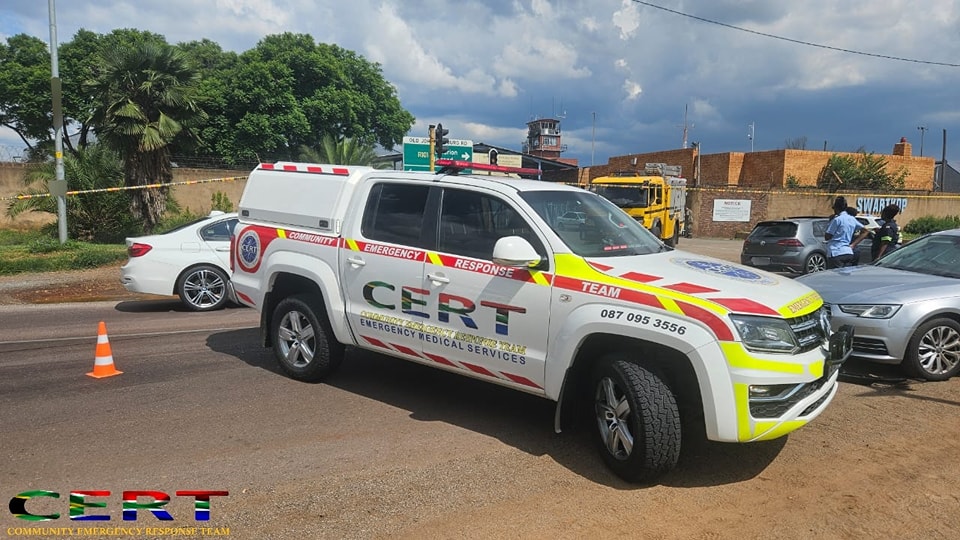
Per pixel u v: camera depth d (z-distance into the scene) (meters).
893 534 3.43
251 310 9.75
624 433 3.97
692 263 4.54
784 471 4.18
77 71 32.00
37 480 3.89
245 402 5.36
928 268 7.06
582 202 5.01
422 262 4.97
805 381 3.83
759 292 4.00
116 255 14.89
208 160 31.23
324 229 5.72
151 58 19.08
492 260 4.59
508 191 4.75
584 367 4.38
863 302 6.20
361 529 3.40
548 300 4.26
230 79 32.53
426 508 3.63
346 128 35.78
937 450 4.52
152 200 19.77
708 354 3.67
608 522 3.51
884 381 6.16
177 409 5.17
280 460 4.22
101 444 4.44
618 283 4.04
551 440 4.64
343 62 36.34
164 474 3.99
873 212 30.62
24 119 33.22
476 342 4.65
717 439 3.71
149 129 18.75
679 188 25.05
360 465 4.17
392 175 5.46
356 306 5.45
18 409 5.12
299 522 3.46
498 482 3.96
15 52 33.34
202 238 9.65
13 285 12.05
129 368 6.36
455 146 23.20
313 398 5.48
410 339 5.08
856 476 4.11
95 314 9.39
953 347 6.17
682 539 3.35
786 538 3.38
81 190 18.61
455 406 5.34
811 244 14.20
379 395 5.59
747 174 35.47
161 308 9.94
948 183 45.53
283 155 33.31
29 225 23.22
